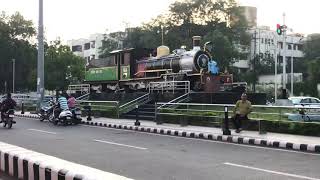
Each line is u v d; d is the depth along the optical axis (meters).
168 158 11.61
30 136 17.39
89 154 12.34
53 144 14.71
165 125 21.09
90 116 25.27
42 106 28.36
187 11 63.12
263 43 88.88
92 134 18.28
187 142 15.43
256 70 79.12
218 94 25.81
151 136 17.55
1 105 21.92
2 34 67.19
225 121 16.52
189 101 25.52
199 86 27.09
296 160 11.34
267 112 17.83
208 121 20.23
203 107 21.36
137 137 17.12
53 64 62.25
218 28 62.47
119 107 26.70
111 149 13.44
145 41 63.84
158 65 30.69
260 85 73.62
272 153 12.66
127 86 33.41
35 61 68.56
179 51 29.84
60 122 23.67
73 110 23.84
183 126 20.38
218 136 16.19
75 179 6.44
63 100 23.81
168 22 63.88
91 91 38.06
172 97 26.30
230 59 60.56
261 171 9.68
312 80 61.06
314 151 13.01
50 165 7.32
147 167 10.20
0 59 67.00
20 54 67.69
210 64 27.56
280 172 9.57
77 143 15.02
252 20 71.19
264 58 84.44
